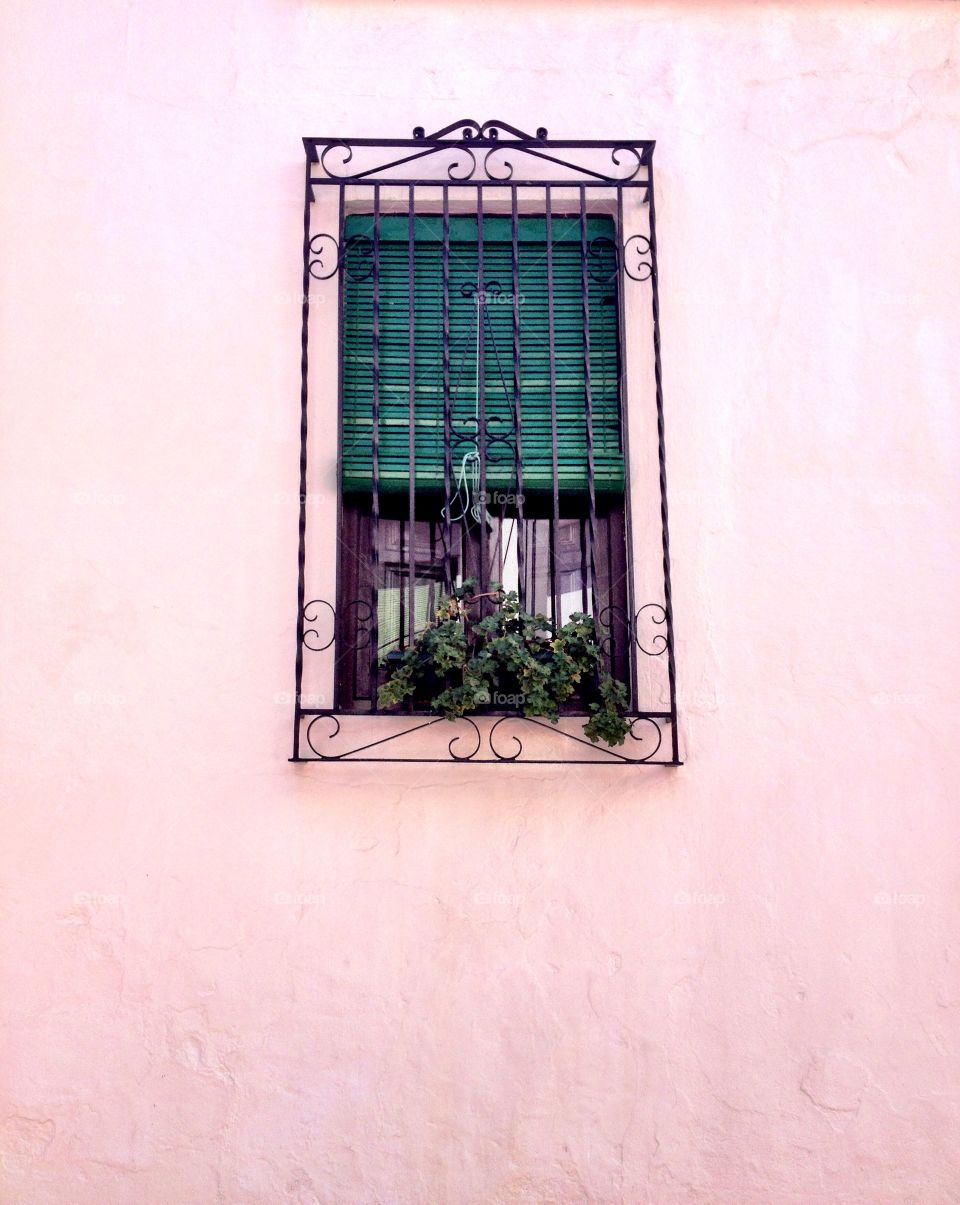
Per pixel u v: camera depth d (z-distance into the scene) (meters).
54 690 3.26
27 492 3.36
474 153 3.65
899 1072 3.17
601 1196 3.06
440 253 3.65
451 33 3.71
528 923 3.18
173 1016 3.11
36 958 3.12
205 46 3.65
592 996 3.15
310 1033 3.10
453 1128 3.07
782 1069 3.15
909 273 3.62
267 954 3.14
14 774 3.21
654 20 3.75
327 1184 3.04
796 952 3.21
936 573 3.45
